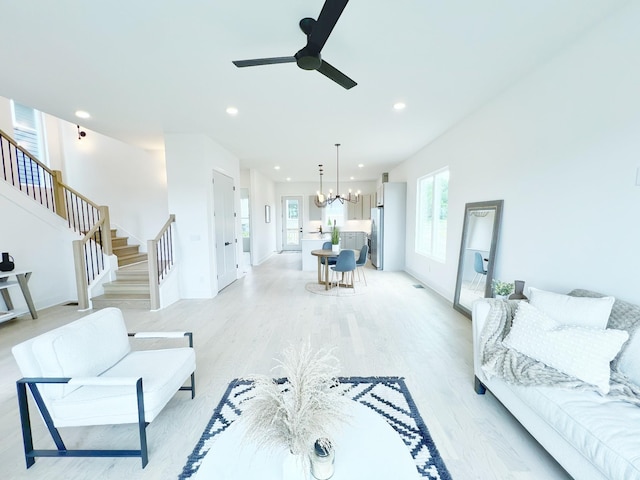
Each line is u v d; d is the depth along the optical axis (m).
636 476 1.00
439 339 3.06
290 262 8.48
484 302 2.09
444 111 3.54
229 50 2.26
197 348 2.90
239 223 6.34
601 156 1.97
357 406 1.42
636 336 1.53
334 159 6.48
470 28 2.00
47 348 1.53
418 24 1.95
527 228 2.69
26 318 3.88
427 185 5.55
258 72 2.58
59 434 1.66
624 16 1.79
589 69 2.04
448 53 2.30
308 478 0.95
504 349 1.86
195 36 2.08
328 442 0.99
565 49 2.23
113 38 2.09
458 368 2.47
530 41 2.15
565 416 1.33
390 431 1.25
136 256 5.72
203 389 2.21
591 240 2.05
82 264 4.17
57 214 4.68
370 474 1.04
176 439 1.71
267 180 9.41
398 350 2.81
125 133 4.43
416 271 6.08
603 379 1.44
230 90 2.93
